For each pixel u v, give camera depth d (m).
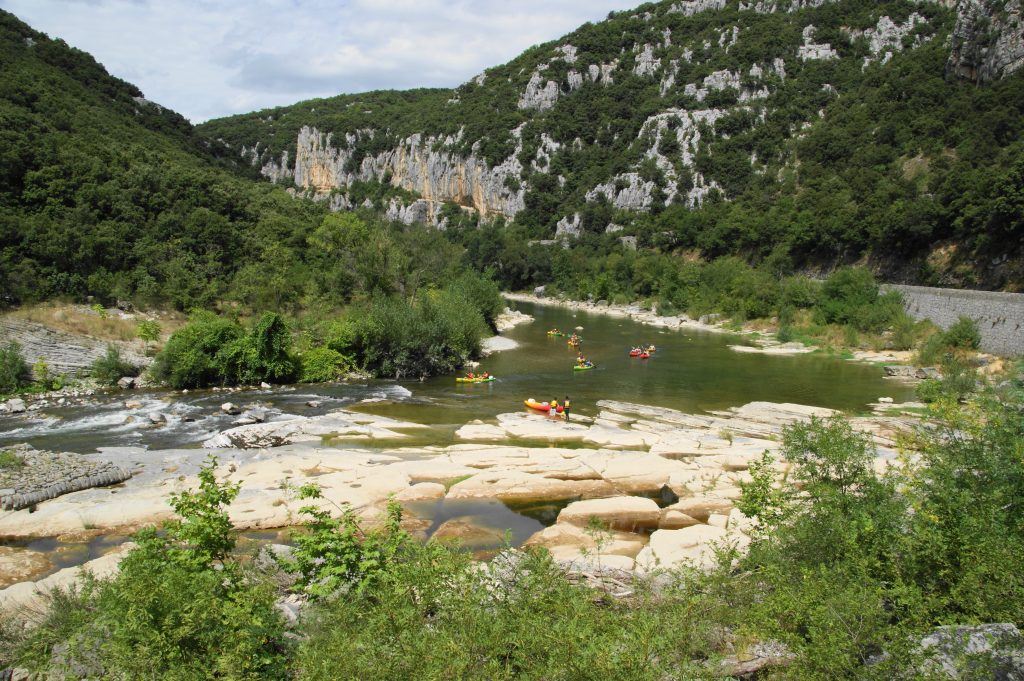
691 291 95.69
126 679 8.11
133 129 85.94
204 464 25.48
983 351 52.47
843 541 11.52
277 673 8.87
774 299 78.94
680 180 140.00
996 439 12.26
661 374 49.81
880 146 102.69
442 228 184.38
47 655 8.97
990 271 67.81
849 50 155.25
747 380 47.56
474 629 8.38
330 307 57.19
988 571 9.53
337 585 10.78
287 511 20.97
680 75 170.25
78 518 20.02
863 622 8.79
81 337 44.22
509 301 121.44
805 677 8.25
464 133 193.50
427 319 49.84
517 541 19.69
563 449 28.39
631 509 22.02
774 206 108.06
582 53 197.12
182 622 8.83
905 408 37.59
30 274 48.53
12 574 16.64
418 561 10.20
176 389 40.75
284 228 70.50
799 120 140.88
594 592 11.27
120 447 27.94
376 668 7.53
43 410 34.53
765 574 11.41
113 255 54.78
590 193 157.25
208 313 50.75
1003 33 95.00
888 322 63.91
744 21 174.12
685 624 8.92
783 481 15.63
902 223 76.50
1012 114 83.88
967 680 7.80
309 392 41.03
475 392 42.28
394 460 26.72
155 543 11.09
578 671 7.56
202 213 63.66
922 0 157.38
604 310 106.00
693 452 28.67
